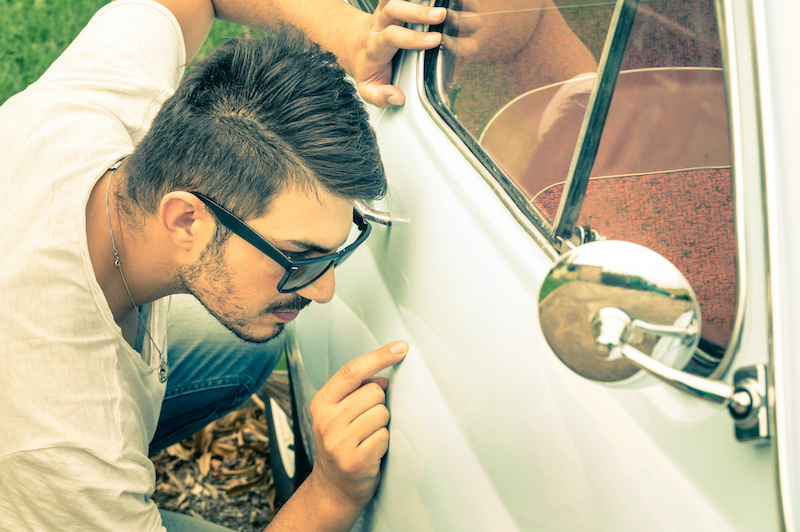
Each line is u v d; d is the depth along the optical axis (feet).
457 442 3.00
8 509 3.56
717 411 2.12
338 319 4.29
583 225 2.77
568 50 2.92
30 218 3.59
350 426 3.34
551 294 1.97
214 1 5.54
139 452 3.84
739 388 1.89
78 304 3.54
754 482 1.96
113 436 3.59
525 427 2.68
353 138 3.22
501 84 3.29
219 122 3.22
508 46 3.23
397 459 3.34
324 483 3.61
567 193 2.84
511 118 3.21
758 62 1.98
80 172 3.75
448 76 3.80
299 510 3.69
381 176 3.38
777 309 1.87
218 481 6.92
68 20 12.63
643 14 2.50
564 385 2.57
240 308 3.67
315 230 3.34
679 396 2.26
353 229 4.43
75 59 4.62
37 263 3.47
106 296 3.83
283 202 3.23
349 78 4.66
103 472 3.53
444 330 3.18
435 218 3.43
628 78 2.60
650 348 1.90
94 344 3.60
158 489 6.82
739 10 2.03
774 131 1.96
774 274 1.88
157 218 3.54
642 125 2.56
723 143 2.33
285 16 5.16
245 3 5.39
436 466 3.08
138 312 4.13
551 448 2.56
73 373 3.49
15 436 3.36
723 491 2.04
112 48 4.71
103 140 4.01
